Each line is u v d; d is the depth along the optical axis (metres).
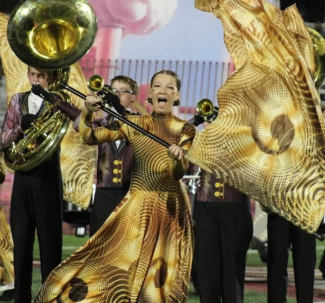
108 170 16.34
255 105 14.20
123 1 33.41
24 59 14.70
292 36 14.52
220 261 15.39
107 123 15.00
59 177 15.97
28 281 15.91
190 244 14.70
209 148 14.08
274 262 15.54
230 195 15.34
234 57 14.45
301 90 14.23
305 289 15.55
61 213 15.99
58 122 15.61
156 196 14.56
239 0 14.54
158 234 14.56
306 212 14.11
